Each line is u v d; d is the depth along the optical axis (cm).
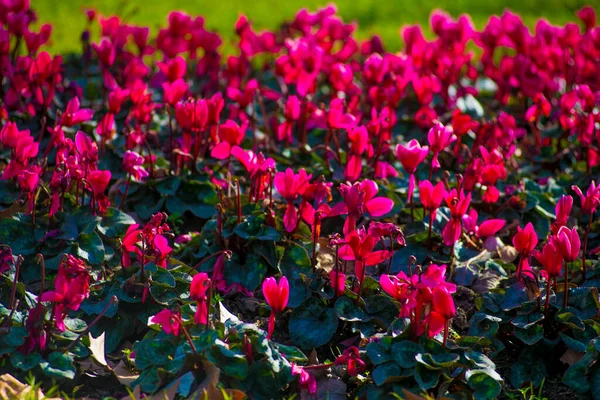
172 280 432
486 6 1498
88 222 482
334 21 807
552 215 579
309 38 796
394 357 377
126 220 503
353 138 541
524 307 428
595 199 470
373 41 839
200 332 389
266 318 459
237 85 761
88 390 391
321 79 889
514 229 569
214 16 1343
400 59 698
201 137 590
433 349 383
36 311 378
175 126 692
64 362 379
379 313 440
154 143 670
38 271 470
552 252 407
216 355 369
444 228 498
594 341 393
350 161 550
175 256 507
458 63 773
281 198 574
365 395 380
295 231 513
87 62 825
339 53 789
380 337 394
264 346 374
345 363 384
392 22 1373
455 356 377
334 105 581
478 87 925
